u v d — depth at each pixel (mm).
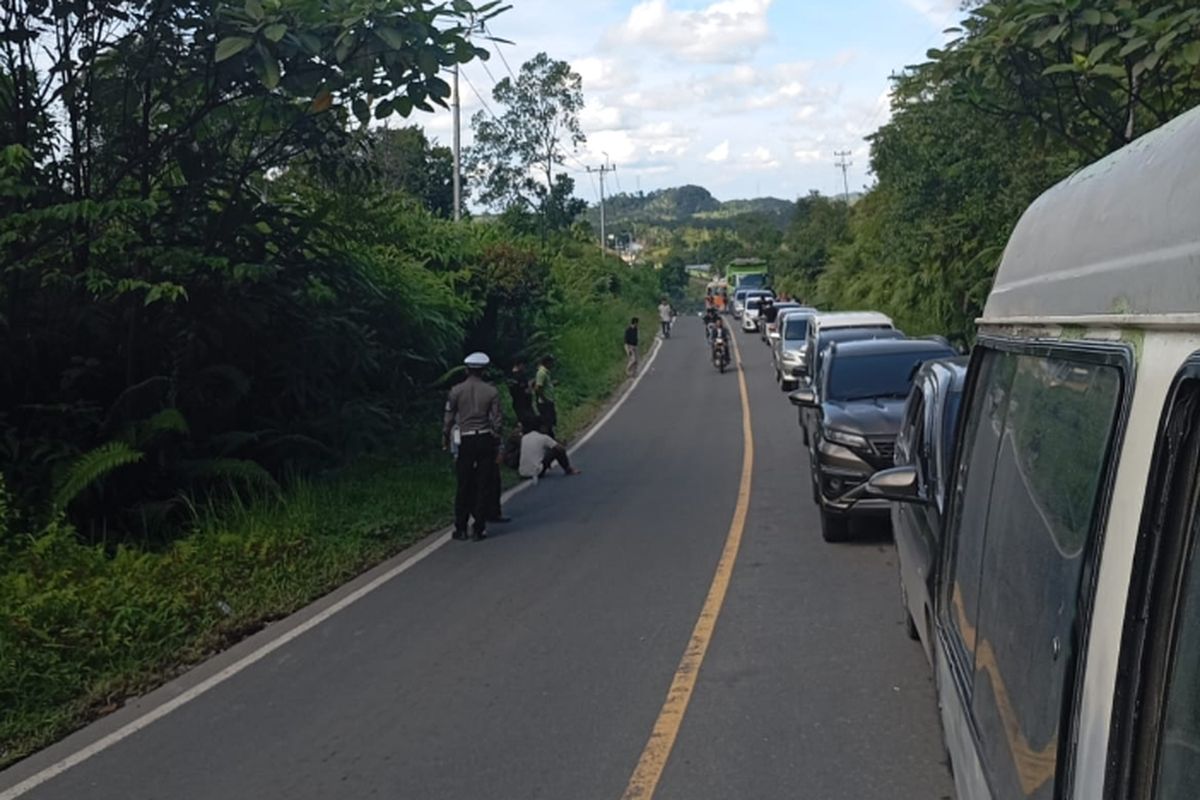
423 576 11156
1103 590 2326
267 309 14422
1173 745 1979
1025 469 3398
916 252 30172
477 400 12938
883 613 8805
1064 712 2490
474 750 6488
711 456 18781
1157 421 2154
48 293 12953
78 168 12906
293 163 14602
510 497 15828
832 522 11383
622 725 6734
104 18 12477
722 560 10961
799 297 71938
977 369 4957
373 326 19141
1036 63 12469
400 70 11891
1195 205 2129
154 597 9703
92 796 6219
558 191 61375
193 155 13586
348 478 15453
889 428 11203
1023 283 3908
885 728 6449
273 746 6781
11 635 8594
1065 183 3762
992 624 3662
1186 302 2115
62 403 12992
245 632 9562
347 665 8320
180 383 13930
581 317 44062
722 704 6996
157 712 7594
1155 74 11883
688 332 61562
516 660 8148
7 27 12281
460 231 28750
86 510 12430
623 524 13203
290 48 11578
